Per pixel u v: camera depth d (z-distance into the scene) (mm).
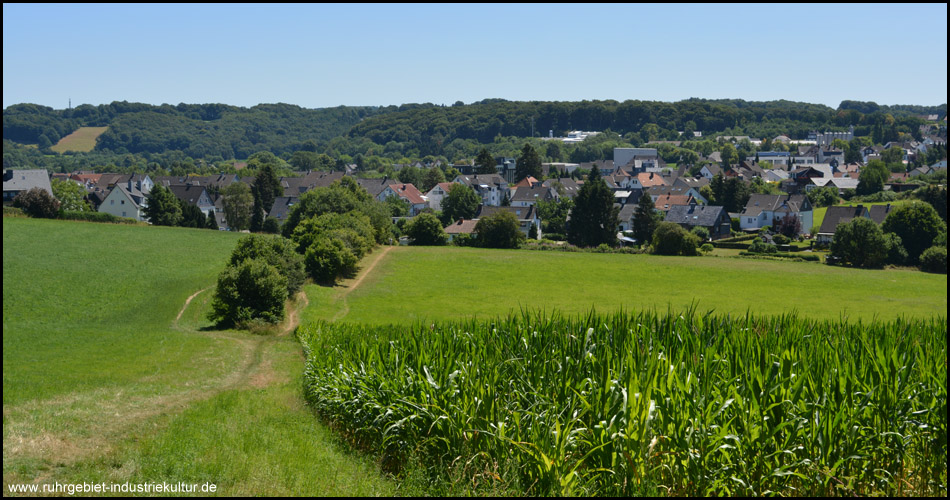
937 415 12266
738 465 11391
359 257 76750
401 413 14500
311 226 75625
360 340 24984
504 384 14938
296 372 28594
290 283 53844
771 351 15031
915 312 56875
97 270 61375
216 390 23031
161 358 31844
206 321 46625
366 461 13969
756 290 67500
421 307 57281
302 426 16922
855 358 14586
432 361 16516
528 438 12328
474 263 80062
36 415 15805
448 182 176125
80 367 29000
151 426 15492
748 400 12078
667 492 11328
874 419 12234
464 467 12258
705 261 84062
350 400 16562
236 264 52312
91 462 12148
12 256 64312
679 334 16328
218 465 12250
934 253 79500
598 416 12219
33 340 37219
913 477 11984
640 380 12586
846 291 67125
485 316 53938
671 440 11516
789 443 11383
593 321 18359
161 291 55438
